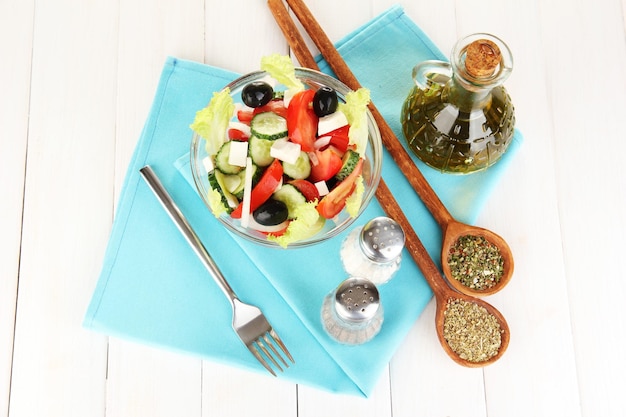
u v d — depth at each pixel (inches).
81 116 35.8
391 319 33.8
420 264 33.4
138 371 34.5
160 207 34.3
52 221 35.2
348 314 31.5
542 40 36.7
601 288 35.2
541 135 36.1
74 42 36.2
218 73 35.1
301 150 30.6
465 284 33.4
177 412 34.4
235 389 34.5
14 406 34.3
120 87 36.0
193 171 31.3
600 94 36.4
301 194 30.3
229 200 30.6
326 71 35.4
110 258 34.0
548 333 35.0
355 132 31.0
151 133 34.6
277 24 36.4
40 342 34.5
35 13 36.3
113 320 33.7
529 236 35.5
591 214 35.6
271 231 30.7
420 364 34.6
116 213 34.6
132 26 36.3
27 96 35.8
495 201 35.6
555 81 36.4
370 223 31.7
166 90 34.9
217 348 33.7
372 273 33.4
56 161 35.5
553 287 35.2
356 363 33.4
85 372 34.4
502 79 29.4
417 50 35.7
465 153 32.5
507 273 33.4
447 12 36.7
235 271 34.1
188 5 36.4
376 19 35.9
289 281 33.7
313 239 30.9
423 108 32.4
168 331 33.7
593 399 34.7
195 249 33.6
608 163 36.0
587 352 34.9
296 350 33.8
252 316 33.5
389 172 34.6
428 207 34.0
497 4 36.8
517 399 34.7
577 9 36.7
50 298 34.8
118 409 34.4
